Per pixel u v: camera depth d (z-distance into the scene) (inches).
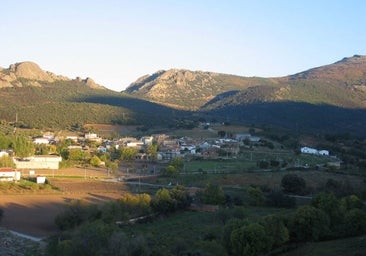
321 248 3287.4
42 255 3521.2
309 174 7495.1
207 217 4872.0
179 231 4148.6
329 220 3752.5
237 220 3587.6
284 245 3501.5
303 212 3634.4
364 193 6058.1
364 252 2938.0
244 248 3211.1
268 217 3572.8
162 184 6943.9
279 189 6250.0
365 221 3678.6
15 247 3732.8
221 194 5625.0
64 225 4244.6
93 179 7268.7
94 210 4443.9
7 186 6166.3
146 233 4018.2
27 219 4660.4
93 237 3006.9
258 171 7785.4
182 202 5285.4
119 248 2891.2
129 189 6481.3
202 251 3117.6
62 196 5816.9
